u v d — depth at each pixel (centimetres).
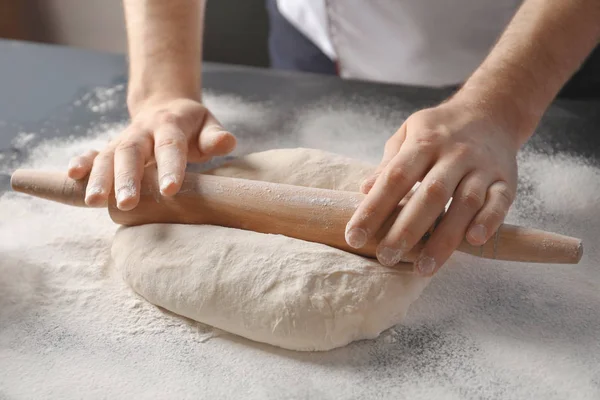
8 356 102
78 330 107
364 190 111
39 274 118
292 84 183
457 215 103
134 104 145
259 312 102
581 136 158
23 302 112
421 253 101
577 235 127
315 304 101
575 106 171
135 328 107
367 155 152
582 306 110
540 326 106
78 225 130
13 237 127
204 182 116
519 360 100
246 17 260
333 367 100
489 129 119
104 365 100
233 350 104
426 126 116
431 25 186
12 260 121
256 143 156
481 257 110
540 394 95
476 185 106
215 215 114
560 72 132
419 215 101
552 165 148
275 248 108
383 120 165
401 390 96
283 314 101
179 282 107
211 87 181
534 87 129
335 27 196
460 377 98
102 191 112
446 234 101
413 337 105
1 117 167
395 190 104
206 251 109
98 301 113
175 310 108
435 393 95
